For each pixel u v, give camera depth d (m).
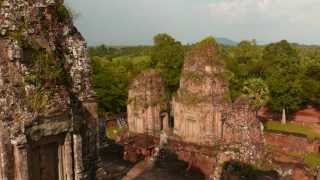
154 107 48.16
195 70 43.28
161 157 39.09
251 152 33.75
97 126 22.59
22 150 16.61
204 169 36.47
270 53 78.19
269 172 33.34
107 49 154.12
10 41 16.56
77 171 19.23
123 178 33.75
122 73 69.81
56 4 19.73
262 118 66.12
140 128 48.31
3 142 16.34
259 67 75.50
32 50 17.41
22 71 16.77
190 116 43.31
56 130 17.84
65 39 20.52
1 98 16.22
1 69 16.25
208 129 41.91
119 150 40.91
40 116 17.11
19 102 16.61
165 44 70.00
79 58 21.28
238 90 65.25
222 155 34.12
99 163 22.80
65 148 18.64
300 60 87.94
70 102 18.58
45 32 18.44
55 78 17.91
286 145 48.53
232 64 73.69
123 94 64.81
